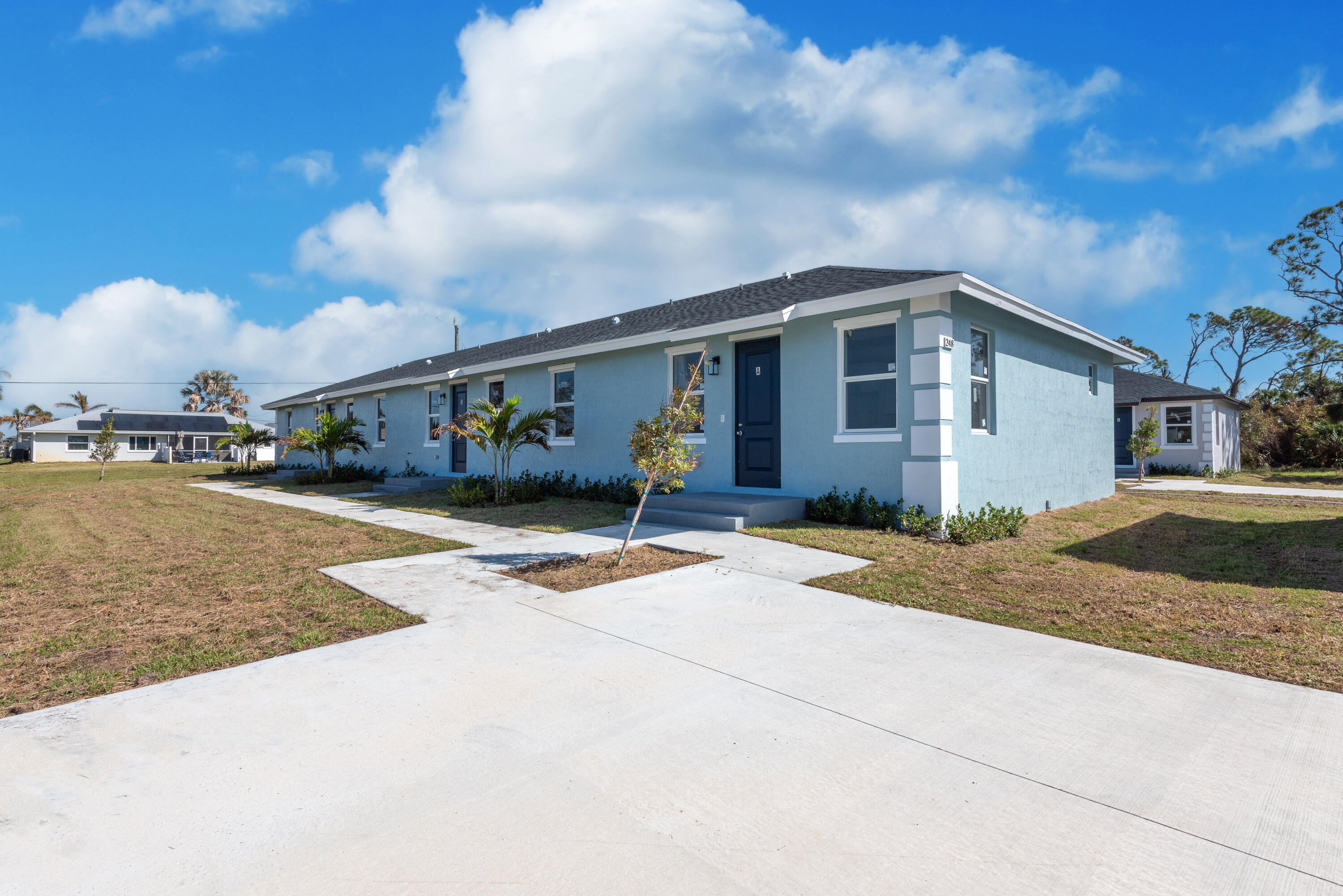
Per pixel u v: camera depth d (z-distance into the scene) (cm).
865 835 230
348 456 2439
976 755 290
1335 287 3241
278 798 254
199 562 751
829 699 353
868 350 938
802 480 1006
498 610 529
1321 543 806
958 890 200
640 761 285
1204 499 1413
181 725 320
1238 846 223
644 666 403
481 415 1564
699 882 204
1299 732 311
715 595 574
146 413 5512
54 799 252
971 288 823
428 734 311
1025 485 1080
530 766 280
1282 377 3962
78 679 383
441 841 227
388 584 618
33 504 1512
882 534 839
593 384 1377
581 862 214
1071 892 198
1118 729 316
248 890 200
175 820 239
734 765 282
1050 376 1170
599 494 1312
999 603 554
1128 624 492
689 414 730
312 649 436
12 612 539
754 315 970
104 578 669
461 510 1226
